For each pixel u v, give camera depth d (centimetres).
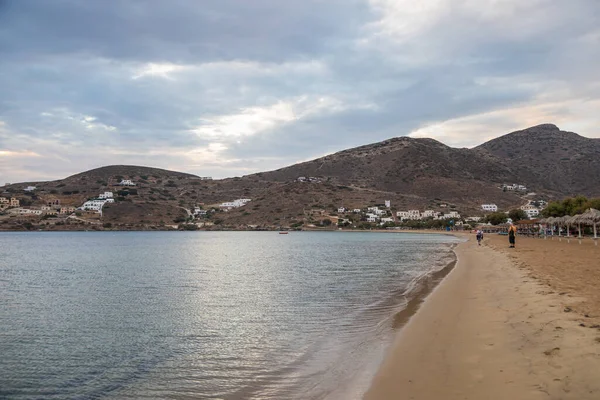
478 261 3456
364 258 4553
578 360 784
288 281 2647
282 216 19662
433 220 17700
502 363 830
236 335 1309
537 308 1291
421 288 2134
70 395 882
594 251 3900
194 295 2158
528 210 17062
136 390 888
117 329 1448
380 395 732
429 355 940
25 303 2003
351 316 1501
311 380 866
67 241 10150
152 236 13775
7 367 1059
